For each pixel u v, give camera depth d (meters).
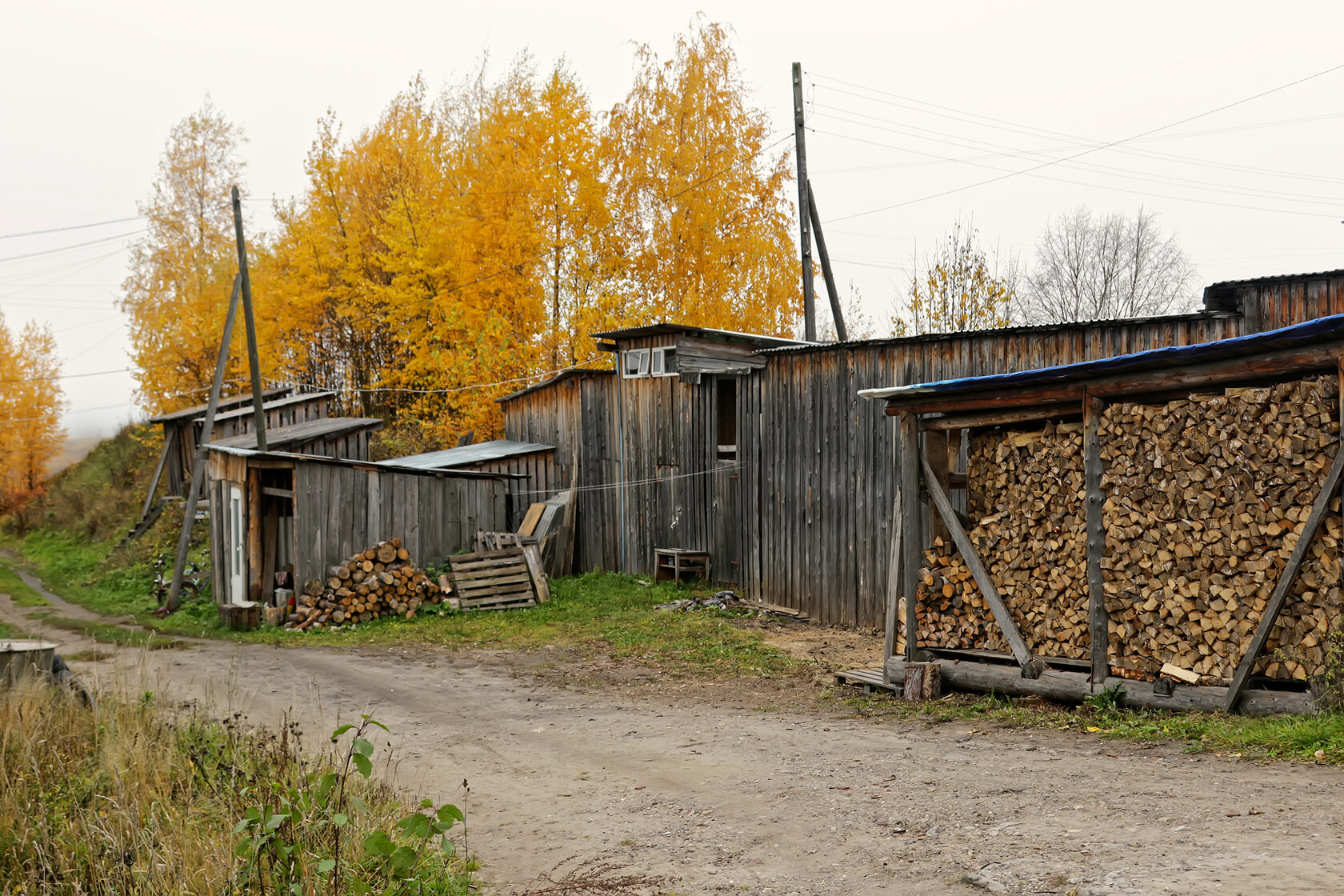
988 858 4.68
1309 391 6.61
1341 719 6.11
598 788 6.95
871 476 14.12
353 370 35.06
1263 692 6.89
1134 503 7.71
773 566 16.42
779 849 5.27
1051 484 8.45
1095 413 8.01
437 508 18.83
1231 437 7.08
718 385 18.16
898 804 5.80
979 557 9.12
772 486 16.44
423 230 29.92
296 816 4.93
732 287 25.30
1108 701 7.73
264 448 19.45
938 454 9.64
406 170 33.31
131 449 39.28
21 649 8.97
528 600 17.66
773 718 8.98
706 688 10.71
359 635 15.73
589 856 5.50
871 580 14.10
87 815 5.82
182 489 29.70
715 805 6.26
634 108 26.42
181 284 33.94
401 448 29.73
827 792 6.26
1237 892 3.82
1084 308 32.53
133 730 7.51
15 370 39.81
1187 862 4.23
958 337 12.71
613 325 24.88
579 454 21.56
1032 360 12.01
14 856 5.38
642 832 5.85
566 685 11.22
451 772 7.62
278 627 16.67
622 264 26.05
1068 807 5.32
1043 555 8.52
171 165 34.84
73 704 8.17
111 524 31.81
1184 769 5.88
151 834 5.41
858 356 14.43
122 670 10.38
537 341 26.72
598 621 15.68
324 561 17.30
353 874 4.72
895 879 4.59
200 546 24.64
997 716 8.11
